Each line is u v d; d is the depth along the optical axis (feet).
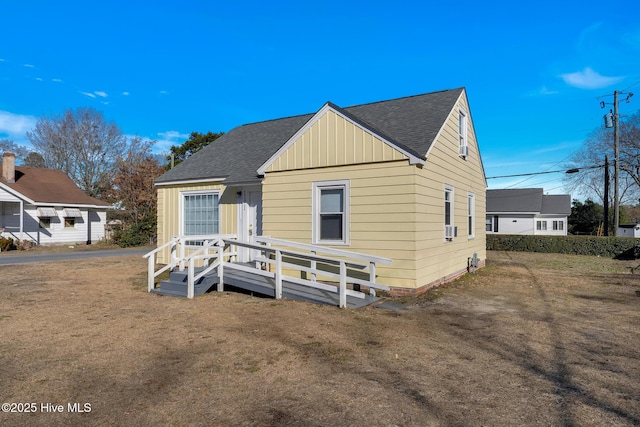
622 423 11.56
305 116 51.88
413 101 41.04
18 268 48.11
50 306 26.76
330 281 33.71
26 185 91.04
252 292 31.14
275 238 34.86
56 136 136.15
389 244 30.76
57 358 16.70
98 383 14.19
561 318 24.20
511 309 26.61
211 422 11.46
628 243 72.23
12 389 13.67
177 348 18.01
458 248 41.22
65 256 66.90
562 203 125.29
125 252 76.84
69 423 11.41
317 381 14.40
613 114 85.56
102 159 141.59
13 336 19.84
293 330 20.95
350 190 32.53
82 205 93.20
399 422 11.50
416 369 15.66
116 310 25.53
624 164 114.52
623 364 16.39
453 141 39.11
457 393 13.50
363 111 42.39
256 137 50.16
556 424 11.49
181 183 46.55
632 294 32.63
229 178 40.50
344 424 11.37
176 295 30.14
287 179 36.01
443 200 35.96
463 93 41.75
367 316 24.17
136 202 106.11
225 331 20.71
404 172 30.19
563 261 63.00
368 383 14.25
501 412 12.16
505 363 16.42
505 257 71.31
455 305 27.61
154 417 11.75
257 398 13.01
